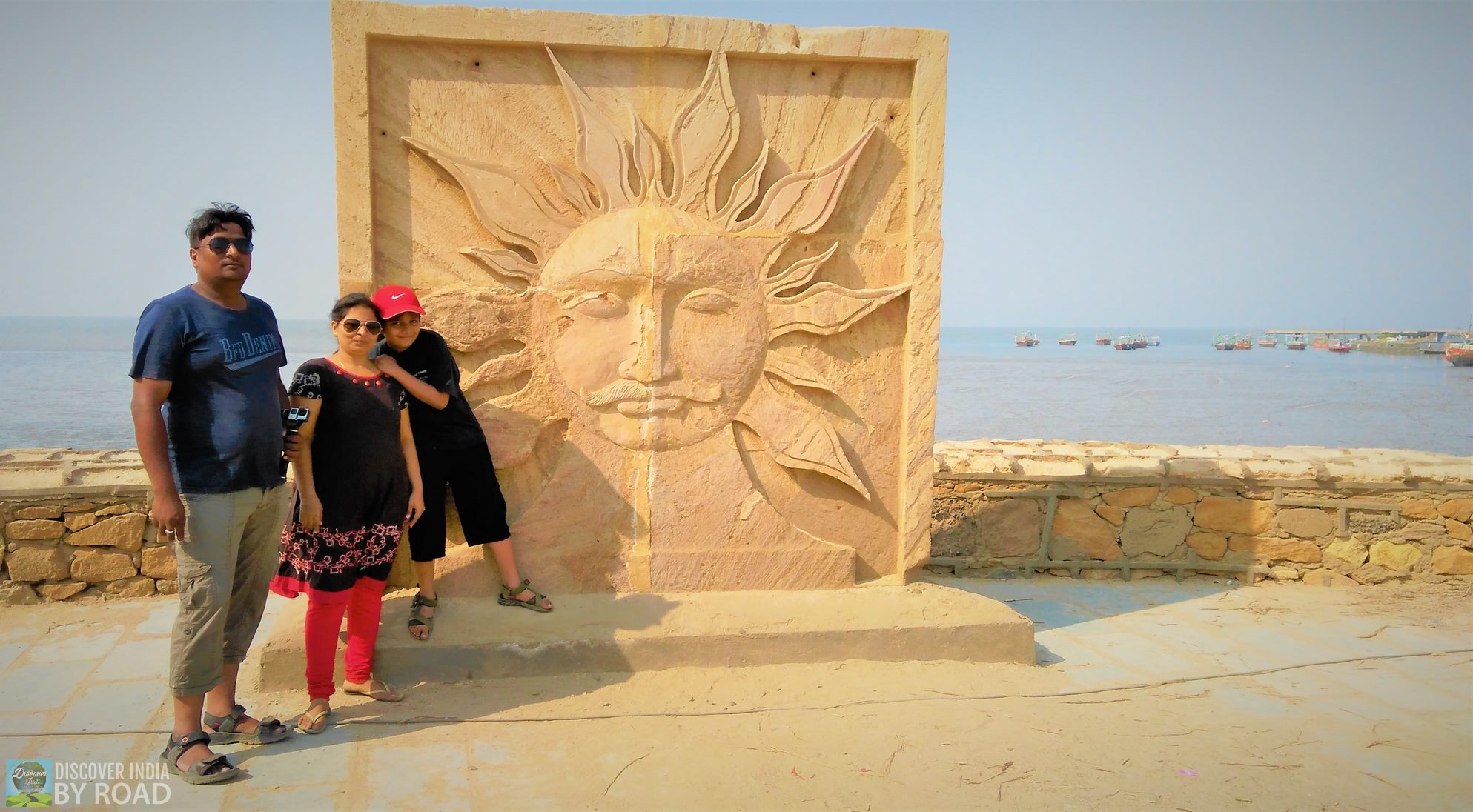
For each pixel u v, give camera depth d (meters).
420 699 3.33
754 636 3.70
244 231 2.70
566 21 3.77
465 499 3.67
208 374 2.65
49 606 4.44
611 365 3.90
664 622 3.72
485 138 3.81
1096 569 5.40
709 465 4.00
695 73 3.92
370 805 2.61
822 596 4.03
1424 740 3.24
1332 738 3.24
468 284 3.82
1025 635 3.91
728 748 3.04
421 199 3.79
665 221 3.90
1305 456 5.73
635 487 3.96
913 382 4.13
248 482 2.73
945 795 2.76
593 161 3.85
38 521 4.43
